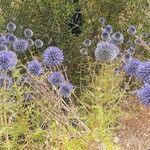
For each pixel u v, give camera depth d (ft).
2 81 2.20
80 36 3.84
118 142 2.38
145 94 1.79
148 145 2.28
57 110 1.86
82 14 4.02
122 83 3.14
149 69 1.97
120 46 3.89
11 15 3.82
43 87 2.02
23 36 3.71
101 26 3.92
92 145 1.80
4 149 1.92
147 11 4.07
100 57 2.40
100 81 2.66
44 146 2.11
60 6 3.74
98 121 2.16
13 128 1.97
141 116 2.65
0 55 2.03
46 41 3.74
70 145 1.97
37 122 2.18
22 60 3.32
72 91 2.18
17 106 2.17
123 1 4.00
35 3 3.77
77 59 3.64
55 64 2.30
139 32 4.02
